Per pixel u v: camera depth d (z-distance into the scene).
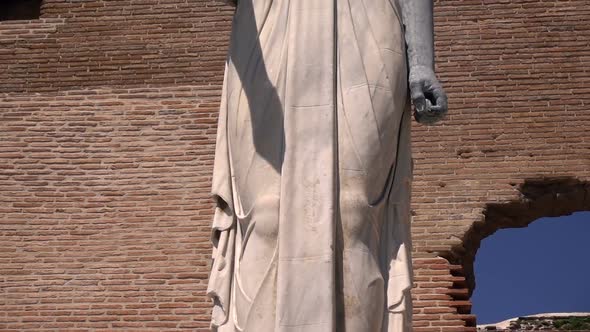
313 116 5.62
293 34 5.77
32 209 15.61
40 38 16.89
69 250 15.30
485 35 16.16
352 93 5.69
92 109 16.28
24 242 15.40
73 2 17.09
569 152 15.30
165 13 16.83
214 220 5.86
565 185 15.21
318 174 5.52
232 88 5.94
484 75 15.88
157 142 15.93
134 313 14.78
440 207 15.00
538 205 15.27
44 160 15.95
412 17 5.98
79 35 16.86
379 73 5.75
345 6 5.84
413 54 5.93
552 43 16.06
